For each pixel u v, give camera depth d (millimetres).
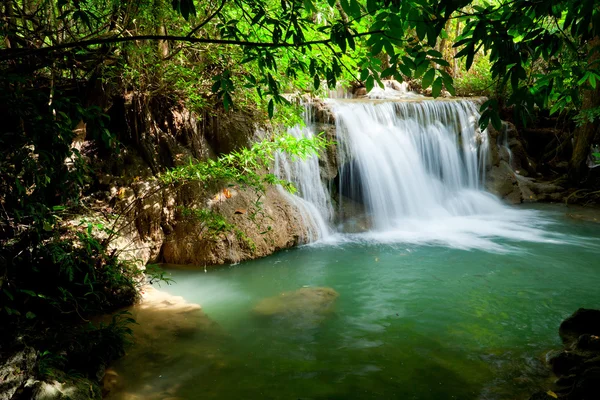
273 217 7523
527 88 2260
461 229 9164
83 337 4000
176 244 6734
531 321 4957
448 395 3531
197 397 3510
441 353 4230
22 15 4289
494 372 3883
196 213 6387
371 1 2197
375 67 2604
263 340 4477
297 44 2482
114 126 6816
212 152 7855
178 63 6781
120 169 6586
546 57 2211
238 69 6512
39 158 3404
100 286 4996
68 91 5695
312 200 8617
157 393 3562
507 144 13320
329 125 9031
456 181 11398
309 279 6262
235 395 3535
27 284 4605
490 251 7633
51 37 4430
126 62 5844
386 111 10258
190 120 7555
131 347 4234
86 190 6152
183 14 2334
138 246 6289
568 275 6480
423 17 2172
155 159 6984
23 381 3240
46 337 3908
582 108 11508
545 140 14328
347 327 4789
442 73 2271
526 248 7836
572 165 12477
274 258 7133
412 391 3594
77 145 6320
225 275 6383
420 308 5312
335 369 3936
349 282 6168
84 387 3414
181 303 5301
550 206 11391
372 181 9328
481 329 4754
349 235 8531
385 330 4727
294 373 3863
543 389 3600
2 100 3207
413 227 9227
